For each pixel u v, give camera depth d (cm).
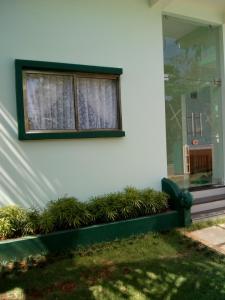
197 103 654
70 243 420
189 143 644
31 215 427
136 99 544
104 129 518
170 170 616
